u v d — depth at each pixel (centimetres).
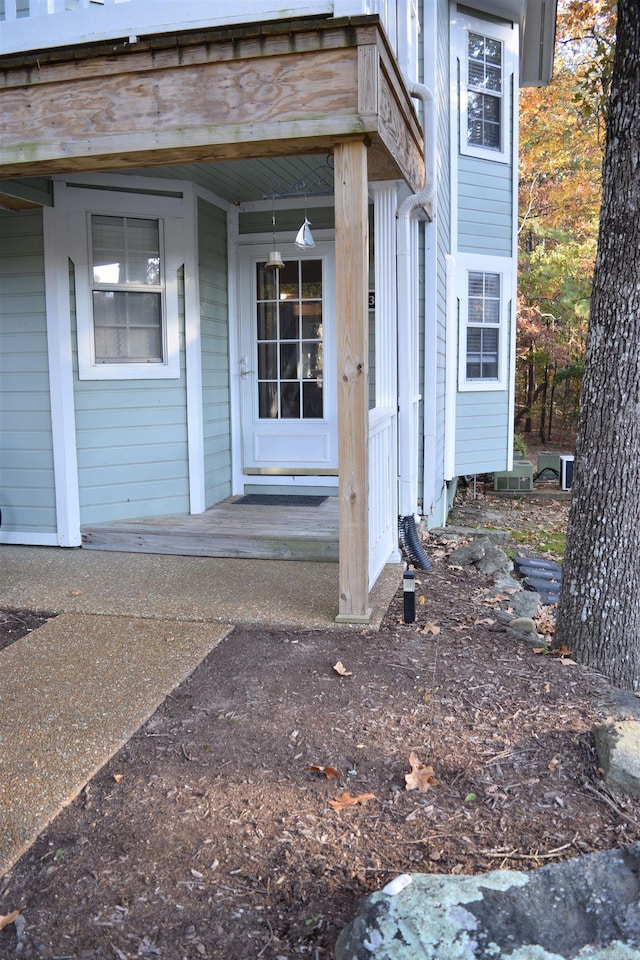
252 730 293
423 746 283
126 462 570
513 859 221
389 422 497
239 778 261
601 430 354
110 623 408
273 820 238
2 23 431
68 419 547
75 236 536
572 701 320
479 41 866
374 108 341
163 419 579
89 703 315
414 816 241
